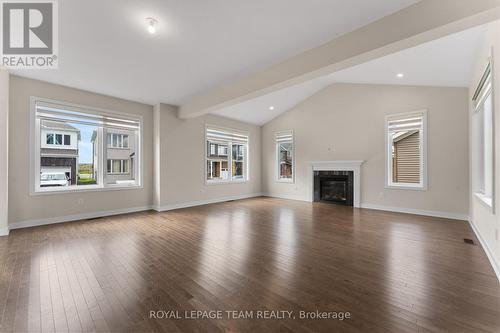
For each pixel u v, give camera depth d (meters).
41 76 4.05
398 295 1.99
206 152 6.79
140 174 5.66
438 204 4.98
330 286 2.14
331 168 6.72
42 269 2.46
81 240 3.43
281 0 2.36
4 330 1.56
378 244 3.29
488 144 3.46
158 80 4.35
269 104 7.12
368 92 6.04
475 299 1.92
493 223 2.68
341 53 2.95
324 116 6.91
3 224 3.63
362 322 1.65
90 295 1.98
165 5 2.43
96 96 4.94
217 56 3.49
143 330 1.56
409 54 3.59
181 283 2.19
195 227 4.19
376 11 2.48
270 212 5.54
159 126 5.68
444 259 2.75
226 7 2.46
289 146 7.98
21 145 4.03
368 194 6.05
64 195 4.52
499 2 1.91
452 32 2.30
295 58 3.47
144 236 3.64
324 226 4.27
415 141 5.46
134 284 2.17
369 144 6.03
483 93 3.35
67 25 2.72
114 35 2.93
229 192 7.48
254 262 2.67
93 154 5.01
